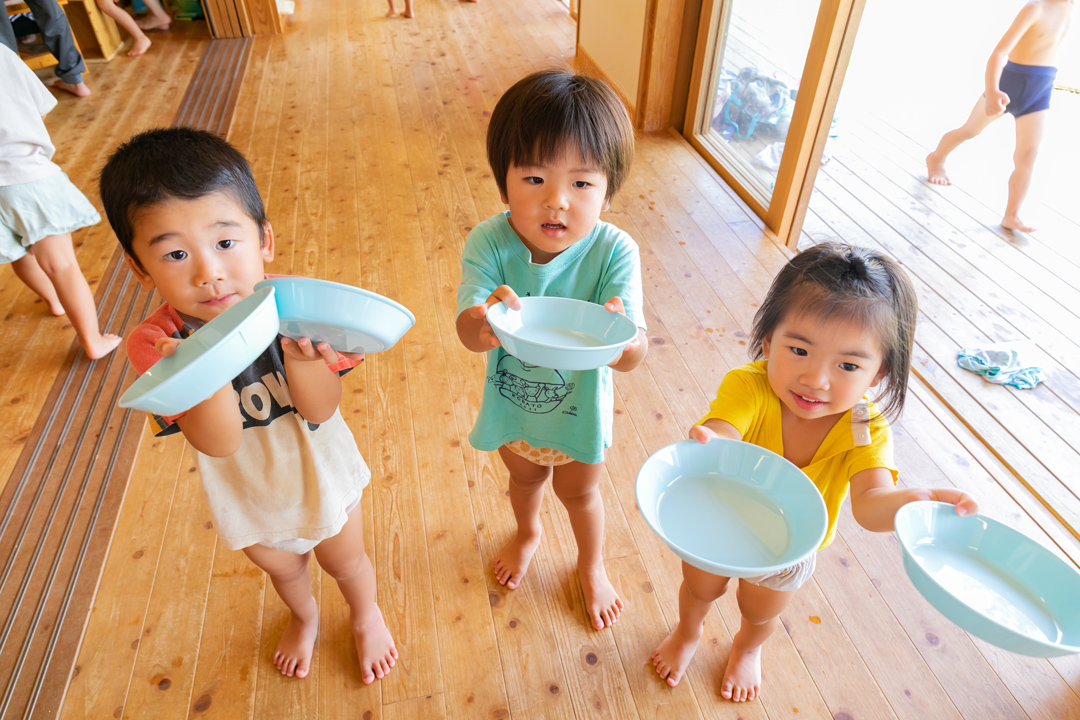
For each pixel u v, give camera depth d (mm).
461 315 981
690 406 1896
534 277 1026
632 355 931
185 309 818
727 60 2963
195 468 1708
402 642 1367
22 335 2145
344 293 683
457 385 1962
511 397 1130
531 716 1262
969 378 2121
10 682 1290
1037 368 2100
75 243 2586
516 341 764
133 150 753
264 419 914
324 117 3541
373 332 713
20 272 2080
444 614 1416
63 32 3592
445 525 1589
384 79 3969
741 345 2105
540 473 1286
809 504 793
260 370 894
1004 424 1935
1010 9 4152
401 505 1631
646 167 3117
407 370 2010
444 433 1814
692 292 2330
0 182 1687
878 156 3471
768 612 1106
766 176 2725
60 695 1271
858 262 856
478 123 3469
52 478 1688
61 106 3711
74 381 1981
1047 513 1638
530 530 1418
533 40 4516
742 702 1275
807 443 988
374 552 1528
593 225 935
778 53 2504
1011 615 704
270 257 921
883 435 937
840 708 1266
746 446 866
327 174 3029
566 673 1323
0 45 1634
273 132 3400
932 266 2684
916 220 2975
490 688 1300
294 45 4488
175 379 592
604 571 1443
